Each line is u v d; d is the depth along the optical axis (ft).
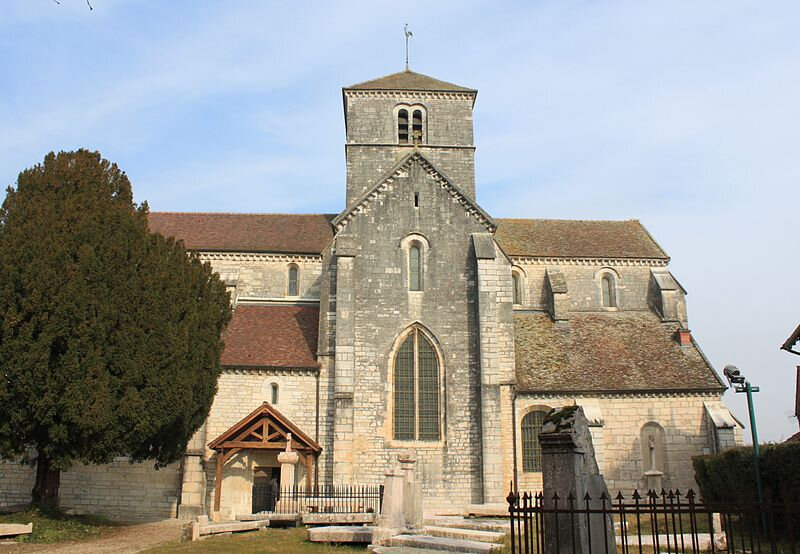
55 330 78.18
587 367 122.21
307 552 59.62
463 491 107.34
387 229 117.29
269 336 119.65
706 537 58.95
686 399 117.39
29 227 81.61
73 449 80.38
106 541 76.69
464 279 115.75
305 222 149.69
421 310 114.21
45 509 83.51
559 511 35.81
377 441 108.68
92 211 86.53
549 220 161.58
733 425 112.78
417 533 62.85
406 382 111.96
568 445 40.22
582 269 146.72
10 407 77.61
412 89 142.41
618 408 116.88
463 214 118.52
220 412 109.40
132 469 106.32
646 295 146.10
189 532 75.05
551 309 138.10
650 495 35.86
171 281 89.81
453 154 141.08
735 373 67.10
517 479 111.34
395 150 140.56
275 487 107.86
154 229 142.61
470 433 109.50
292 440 103.40
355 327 112.78
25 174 89.97
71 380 78.02
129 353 82.43
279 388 111.24
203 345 94.53
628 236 155.63
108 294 82.23
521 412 114.83
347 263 113.19
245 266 135.95
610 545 41.98
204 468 106.42
